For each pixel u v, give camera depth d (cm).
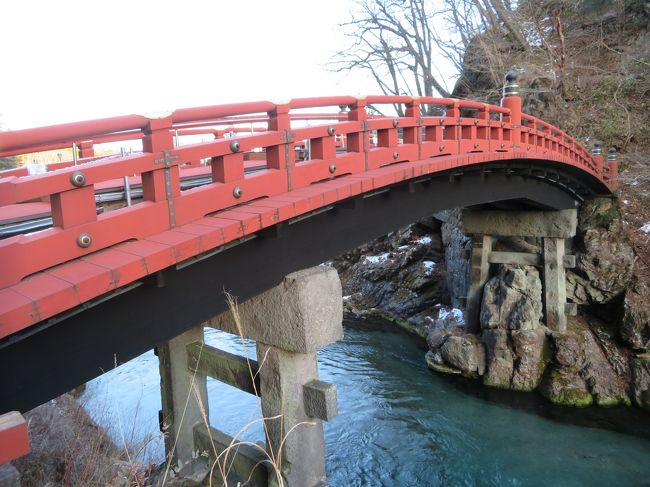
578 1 2016
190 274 337
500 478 824
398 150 521
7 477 169
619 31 1983
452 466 861
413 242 1891
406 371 1270
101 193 415
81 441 558
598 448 906
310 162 411
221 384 1177
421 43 2430
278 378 428
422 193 657
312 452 448
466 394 1129
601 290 1191
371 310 1808
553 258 1171
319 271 423
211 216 329
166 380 572
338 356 1391
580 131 1752
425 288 1717
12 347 251
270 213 331
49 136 238
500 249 1328
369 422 1017
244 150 341
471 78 2188
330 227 475
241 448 499
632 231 1284
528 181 1005
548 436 950
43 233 246
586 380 1098
